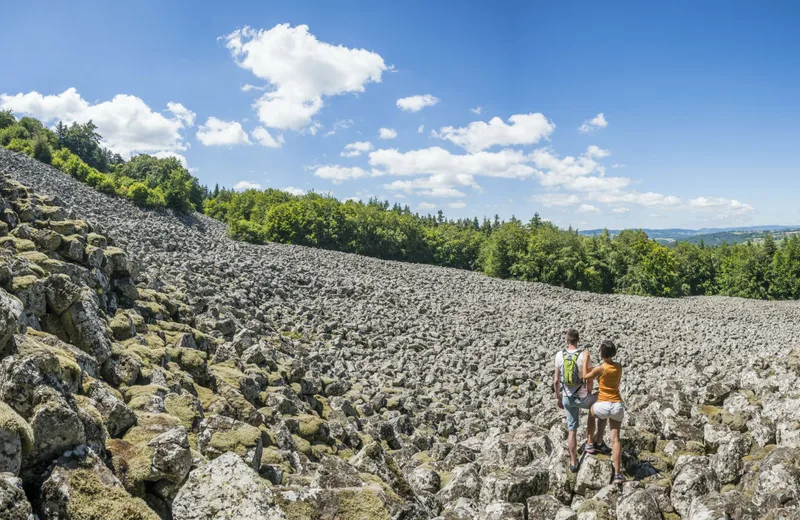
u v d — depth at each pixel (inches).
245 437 292.0
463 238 4630.9
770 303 2672.2
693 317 1745.8
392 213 4473.4
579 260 3454.7
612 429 341.7
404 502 272.4
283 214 3553.2
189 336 486.0
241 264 1194.6
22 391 208.2
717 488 333.1
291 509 236.1
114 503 192.9
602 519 303.6
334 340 863.1
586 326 1343.5
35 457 194.9
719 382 512.4
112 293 501.4
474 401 709.3
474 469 362.9
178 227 1940.2
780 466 314.8
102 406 262.7
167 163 3661.4
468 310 1341.0
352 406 573.6
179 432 244.8
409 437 550.0
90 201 1876.2
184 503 206.5
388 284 1537.9
